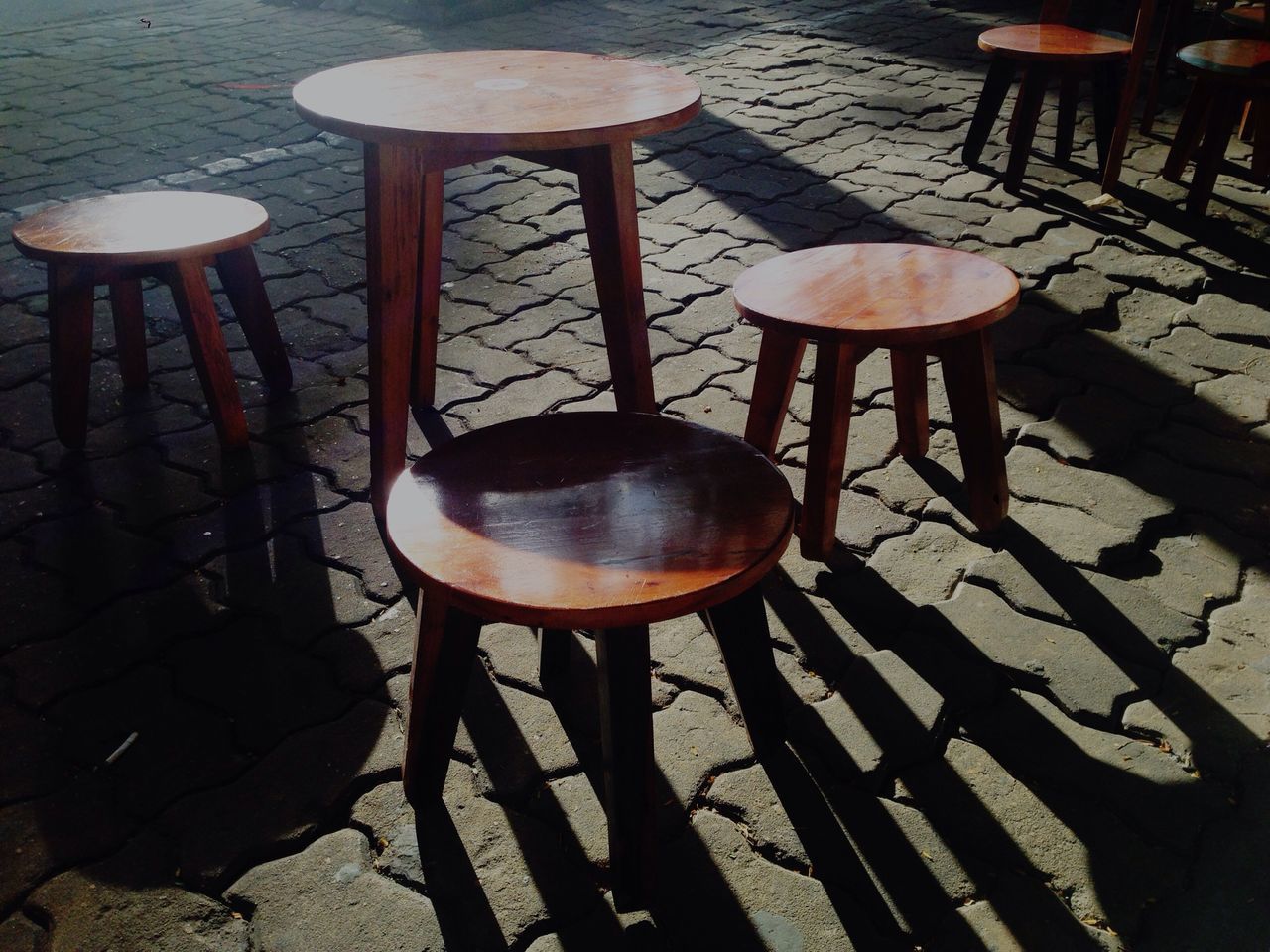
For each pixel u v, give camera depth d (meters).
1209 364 3.46
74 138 6.05
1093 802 2.00
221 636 2.46
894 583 2.57
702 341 3.73
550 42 7.98
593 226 2.55
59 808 2.04
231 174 5.46
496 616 1.51
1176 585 2.53
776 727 2.12
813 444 2.48
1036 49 4.57
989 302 2.36
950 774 2.07
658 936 1.78
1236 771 2.05
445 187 5.20
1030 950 1.74
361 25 8.80
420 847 1.95
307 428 3.27
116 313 3.32
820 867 1.89
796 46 7.67
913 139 5.67
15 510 2.91
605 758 1.71
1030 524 2.75
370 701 2.28
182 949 1.78
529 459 1.85
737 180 5.17
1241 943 1.74
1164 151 5.32
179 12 9.66
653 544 1.61
